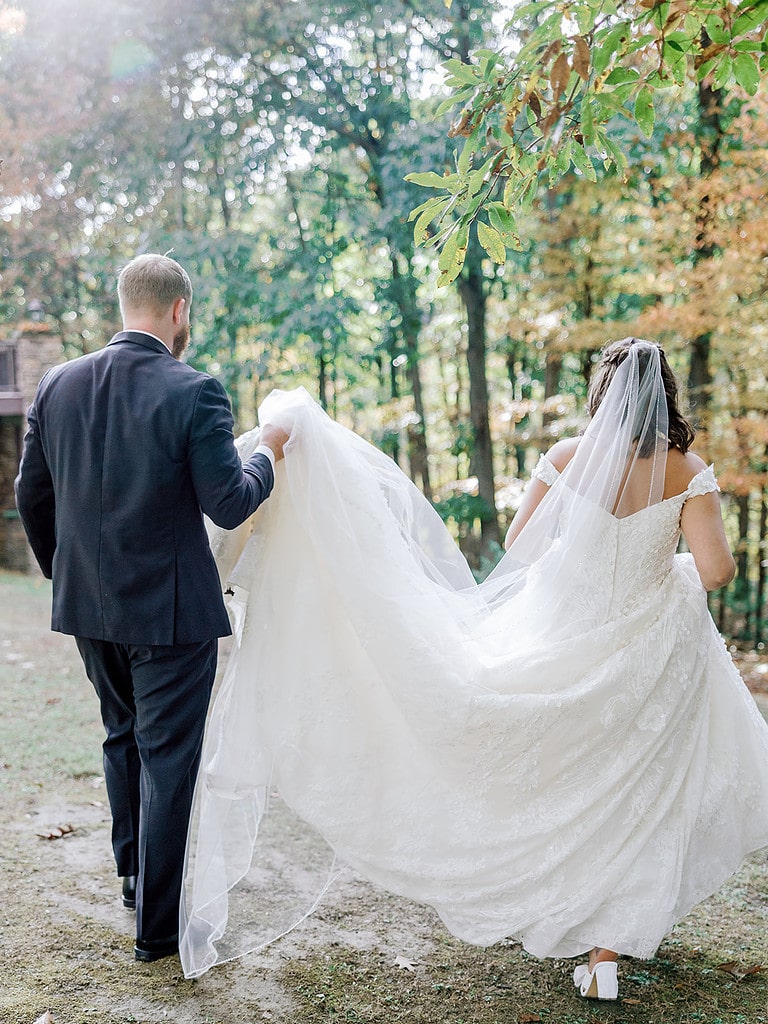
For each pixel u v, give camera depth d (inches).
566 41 87.0
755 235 300.8
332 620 105.3
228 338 384.5
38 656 296.0
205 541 106.3
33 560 654.5
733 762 104.0
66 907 117.7
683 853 98.3
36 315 526.0
